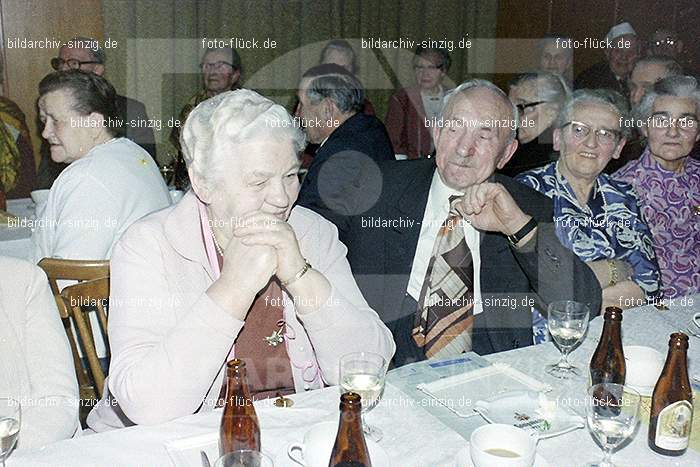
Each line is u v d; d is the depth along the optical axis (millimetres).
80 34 3906
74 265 1688
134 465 1030
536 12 4254
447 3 4633
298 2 4543
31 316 1312
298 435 1121
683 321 1655
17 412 1021
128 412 1184
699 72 3398
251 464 938
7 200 2715
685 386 1080
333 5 4617
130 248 1336
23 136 3041
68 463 1029
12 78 3695
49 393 1260
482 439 1021
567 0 4039
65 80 2145
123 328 1272
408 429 1146
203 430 1131
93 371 1602
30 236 2350
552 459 1064
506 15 4418
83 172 2014
